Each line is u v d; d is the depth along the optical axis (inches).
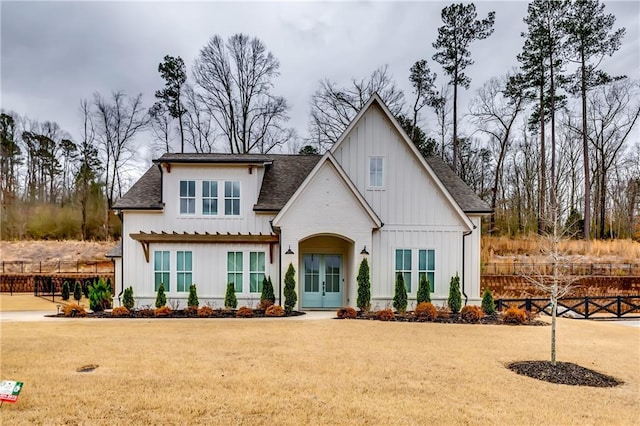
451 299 665.0
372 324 541.6
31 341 426.0
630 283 1032.2
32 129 2009.1
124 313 629.9
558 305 751.1
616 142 1772.9
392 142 703.1
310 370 335.9
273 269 699.4
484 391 299.1
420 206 698.8
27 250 1472.7
